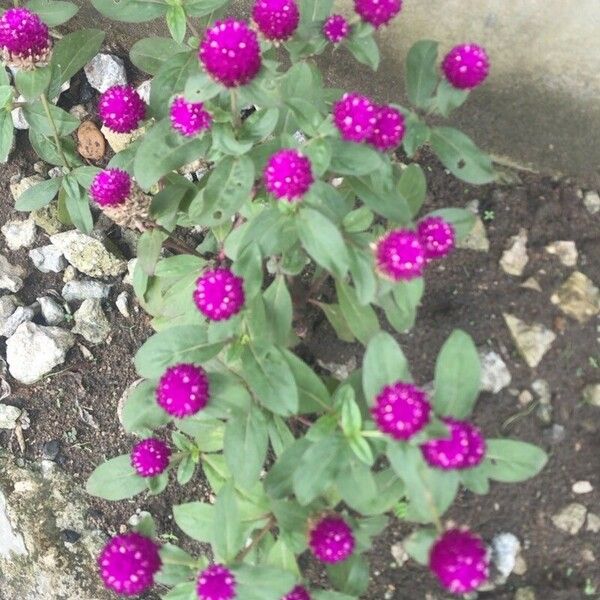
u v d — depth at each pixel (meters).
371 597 0.35
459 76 0.30
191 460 0.35
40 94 0.36
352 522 0.30
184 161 0.33
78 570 0.40
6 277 0.43
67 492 0.41
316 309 0.37
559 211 0.36
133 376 0.41
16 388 0.42
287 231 0.29
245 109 0.40
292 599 0.29
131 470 0.34
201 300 0.28
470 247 0.36
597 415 0.33
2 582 0.41
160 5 0.36
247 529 0.32
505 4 0.34
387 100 0.40
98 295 0.43
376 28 0.31
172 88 0.36
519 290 0.35
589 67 0.34
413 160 0.38
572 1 0.33
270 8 0.30
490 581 0.33
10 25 0.34
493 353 0.34
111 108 0.35
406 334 0.35
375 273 0.29
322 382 0.32
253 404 0.30
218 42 0.28
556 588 0.33
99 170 0.38
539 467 0.28
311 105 0.30
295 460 0.29
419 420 0.25
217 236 0.36
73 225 0.43
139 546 0.29
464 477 0.28
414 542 0.27
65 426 0.42
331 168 0.29
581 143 0.36
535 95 0.36
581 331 0.34
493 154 0.38
